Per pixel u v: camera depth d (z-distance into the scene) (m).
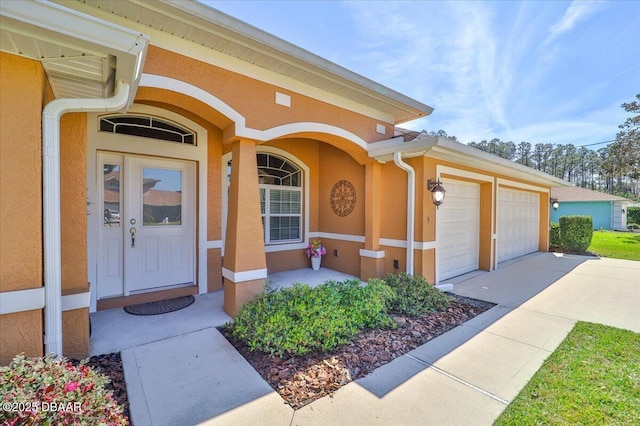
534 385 2.61
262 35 3.76
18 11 1.79
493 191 7.65
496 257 7.80
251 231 4.20
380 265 6.19
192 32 3.49
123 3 3.02
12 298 2.20
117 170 4.54
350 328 3.46
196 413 2.24
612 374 2.76
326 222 7.50
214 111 3.88
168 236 5.00
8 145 2.19
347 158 6.94
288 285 5.89
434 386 2.61
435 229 5.88
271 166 7.00
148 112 4.57
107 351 3.17
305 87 4.84
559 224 11.75
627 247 12.27
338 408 2.32
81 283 3.09
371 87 5.19
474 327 3.94
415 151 5.29
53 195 2.42
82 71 2.43
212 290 5.34
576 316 4.36
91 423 1.59
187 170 5.18
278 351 3.04
